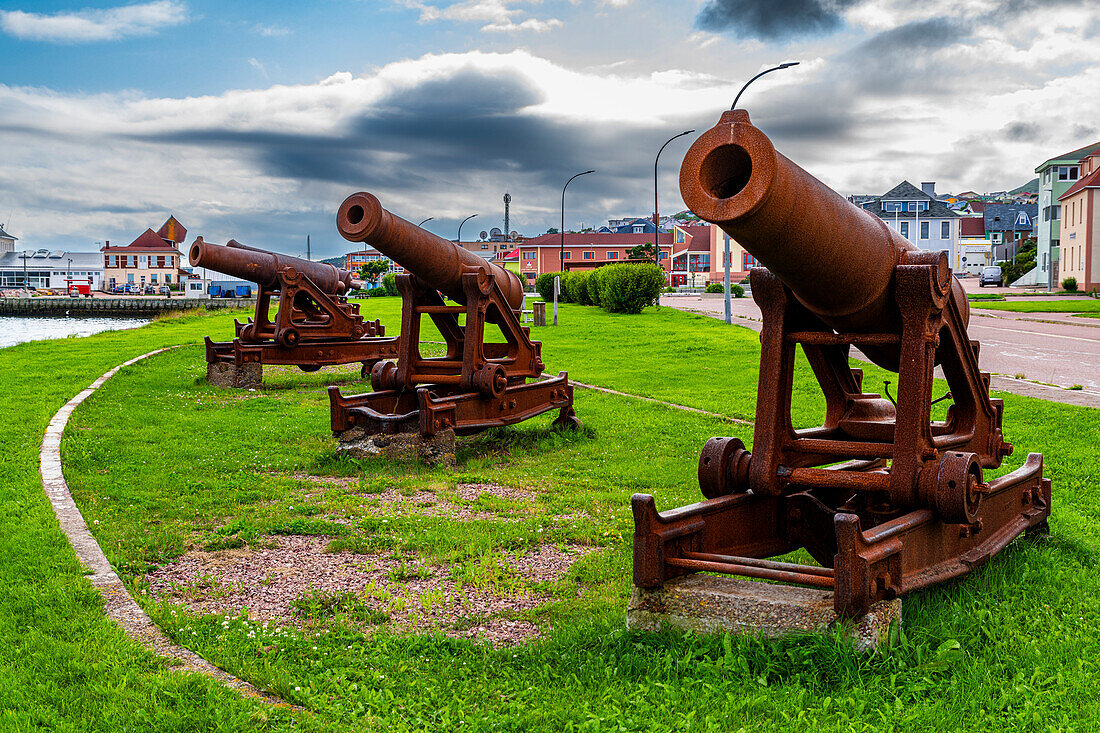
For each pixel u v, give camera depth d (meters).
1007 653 4.28
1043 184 79.25
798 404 13.30
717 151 3.76
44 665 4.22
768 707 3.80
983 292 63.12
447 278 10.37
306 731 3.67
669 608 4.63
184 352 22.80
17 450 9.78
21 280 134.88
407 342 10.70
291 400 14.66
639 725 3.68
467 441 10.89
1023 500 6.15
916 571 4.77
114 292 121.38
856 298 4.67
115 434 11.18
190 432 11.55
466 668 4.39
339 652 4.62
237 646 4.62
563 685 4.14
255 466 9.56
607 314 36.31
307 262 17.84
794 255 4.09
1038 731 3.56
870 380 15.37
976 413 5.78
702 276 102.75
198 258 15.88
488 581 5.89
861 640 4.12
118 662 4.27
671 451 10.30
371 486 8.65
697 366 19.08
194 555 6.55
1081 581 5.37
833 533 5.63
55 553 6.03
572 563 6.30
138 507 7.70
